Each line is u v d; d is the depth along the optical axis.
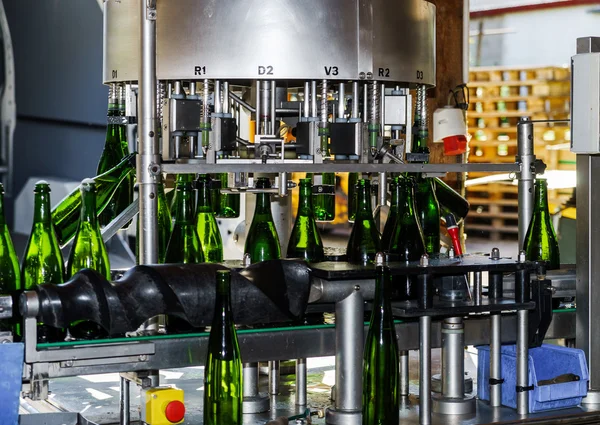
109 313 1.51
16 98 4.21
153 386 1.72
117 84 2.13
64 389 2.20
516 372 1.95
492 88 4.39
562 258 4.27
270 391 2.11
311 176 2.40
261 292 1.68
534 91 4.30
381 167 1.90
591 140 2.02
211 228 2.16
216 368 1.69
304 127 1.88
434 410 1.95
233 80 1.90
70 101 4.28
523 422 1.90
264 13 1.80
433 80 2.05
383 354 1.81
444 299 1.91
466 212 2.58
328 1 1.83
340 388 1.81
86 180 1.95
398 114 2.02
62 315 1.48
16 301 1.72
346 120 1.91
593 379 2.09
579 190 2.09
